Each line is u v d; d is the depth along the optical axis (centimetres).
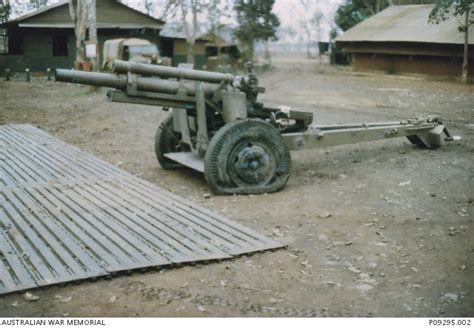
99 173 880
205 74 797
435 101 1669
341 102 1691
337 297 465
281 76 2827
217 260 533
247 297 463
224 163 767
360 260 544
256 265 531
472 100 1688
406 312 436
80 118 1539
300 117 855
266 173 786
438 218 652
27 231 602
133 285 482
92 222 633
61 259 524
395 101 1694
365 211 690
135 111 1605
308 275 510
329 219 667
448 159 891
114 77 750
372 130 898
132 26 3388
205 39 3491
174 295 464
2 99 1972
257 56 3806
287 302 455
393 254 556
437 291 472
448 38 2467
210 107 823
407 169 849
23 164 945
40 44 3189
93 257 529
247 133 771
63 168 915
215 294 468
